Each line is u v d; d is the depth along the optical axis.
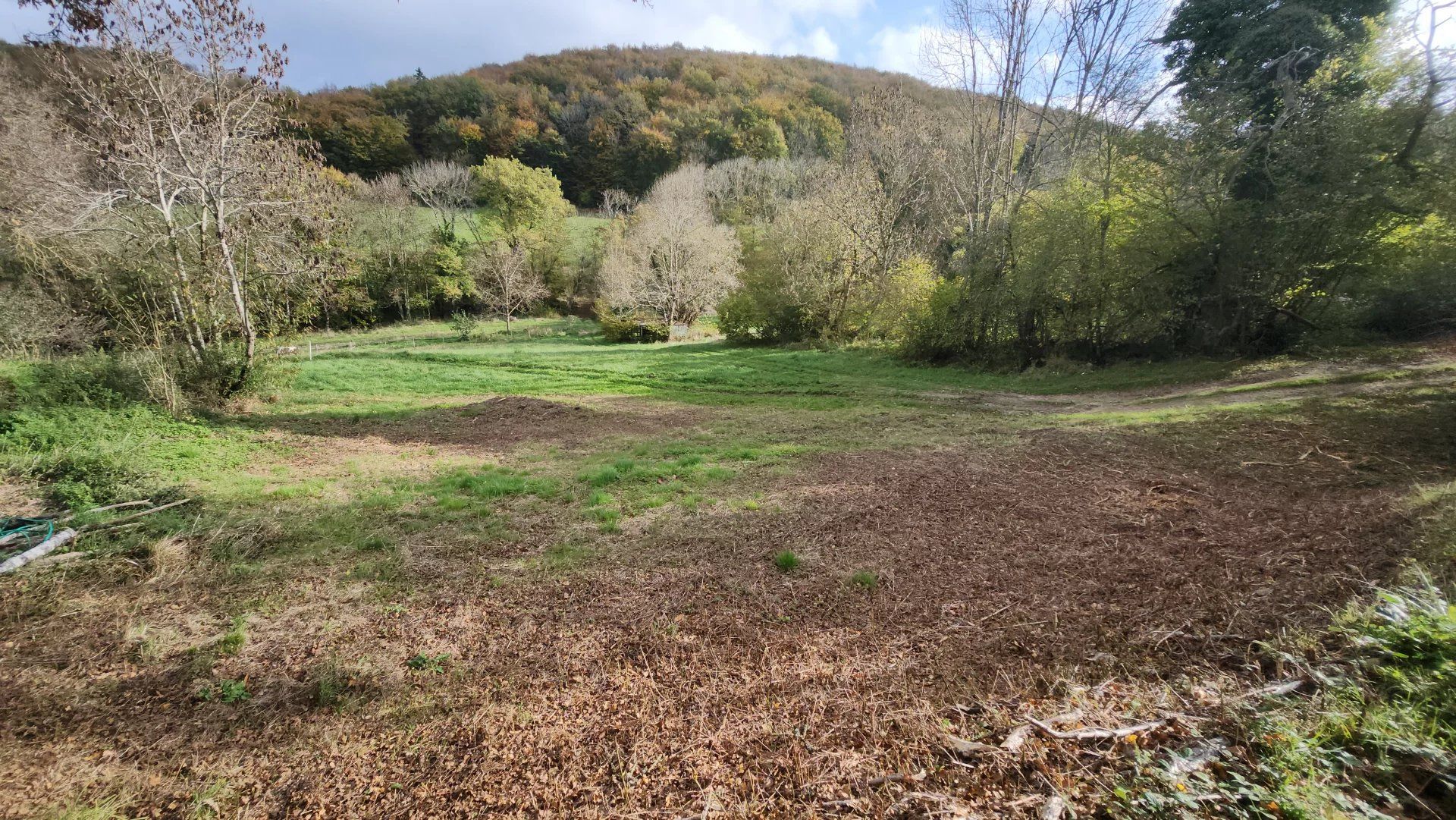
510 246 53.94
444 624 4.54
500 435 12.57
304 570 5.53
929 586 4.82
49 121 15.02
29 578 4.97
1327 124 14.33
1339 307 15.98
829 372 22.22
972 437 10.67
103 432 9.68
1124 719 2.94
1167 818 2.23
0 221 13.67
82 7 11.59
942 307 21.95
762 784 2.79
